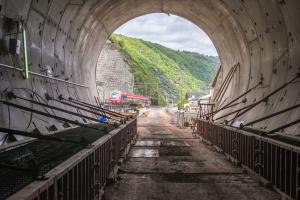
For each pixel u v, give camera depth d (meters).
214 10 25.92
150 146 22.03
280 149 9.28
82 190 6.66
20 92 11.34
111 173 11.18
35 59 13.98
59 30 17.56
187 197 9.84
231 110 22.81
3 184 4.37
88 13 21.33
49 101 13.91
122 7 27.81
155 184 11.33
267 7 16.81
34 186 4.16
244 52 23.69
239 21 22.36
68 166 5.42
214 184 11.34
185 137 28.98
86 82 25.62
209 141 22.47
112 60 107.94
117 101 74.38
